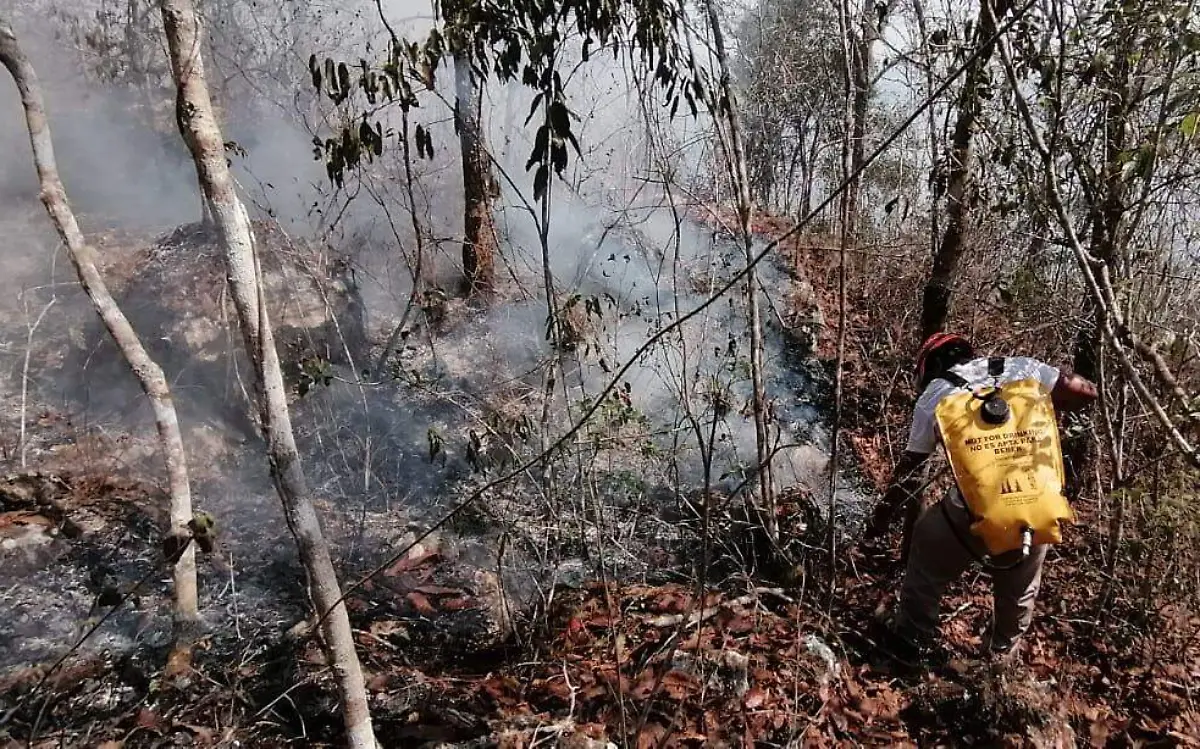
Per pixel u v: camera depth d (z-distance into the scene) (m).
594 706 2.89
